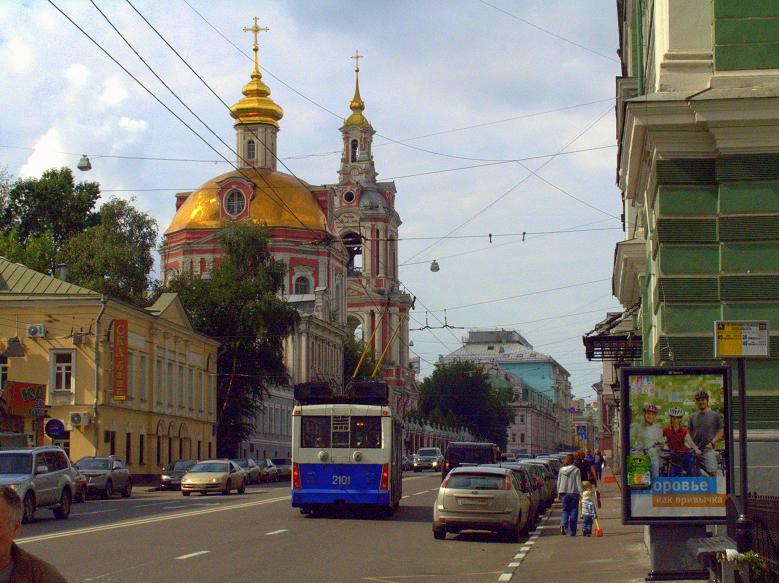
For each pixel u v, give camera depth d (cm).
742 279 1753
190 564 1802
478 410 14888
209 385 6988
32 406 5281
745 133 1747
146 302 7294
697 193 1780
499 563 1931
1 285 5625
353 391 3061
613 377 5178
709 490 1531
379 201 12594
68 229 8969
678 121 1756
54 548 2038
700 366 1540
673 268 1778
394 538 2412
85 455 5344
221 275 7088
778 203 1750
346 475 2989
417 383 14488
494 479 2412
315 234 9806
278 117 10212
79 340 5397
